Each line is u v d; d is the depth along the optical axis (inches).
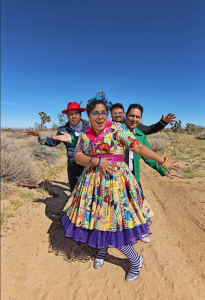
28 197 174.6
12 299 84.7
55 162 321.4
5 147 237.6
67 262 108.2
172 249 119.7
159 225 147.6
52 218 150.0
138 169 118.5
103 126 80.8
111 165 78.6
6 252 109.7
